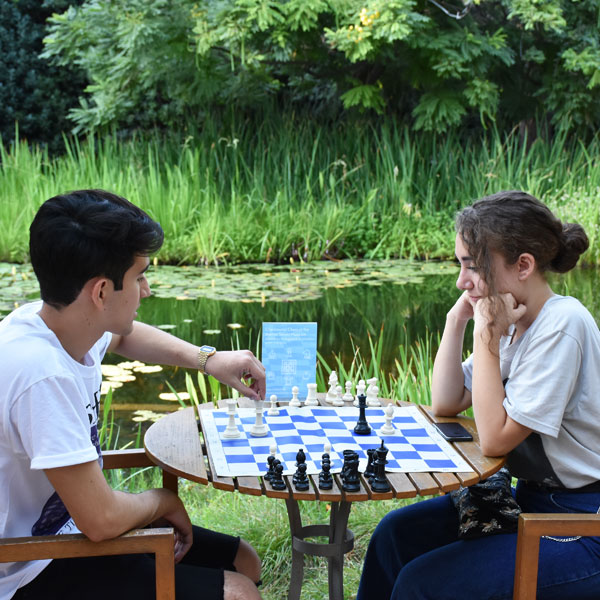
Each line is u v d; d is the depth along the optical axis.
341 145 11.41
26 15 13.68
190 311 6.86
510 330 2.21
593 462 2.03
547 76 11.43
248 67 11.26
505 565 1.92
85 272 1.68
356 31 9.86
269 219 9.66
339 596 2.21
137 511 1.79
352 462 1.83
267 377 2.38
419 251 10.08
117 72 11.32
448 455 2.04
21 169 10.16
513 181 10.68
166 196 9.77
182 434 2.17
